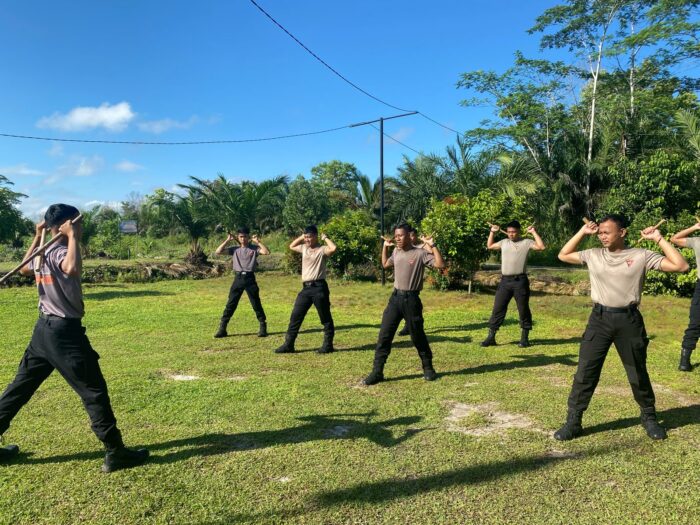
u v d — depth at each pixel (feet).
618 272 11.65
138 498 9.39
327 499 9.32
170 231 89.86
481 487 9.68
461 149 67.67
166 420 13.23
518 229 21.79
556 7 72.79
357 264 50.14
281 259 63.16
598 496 9.32
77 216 10.62
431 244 16.63
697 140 53.21
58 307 10.24
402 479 10.03
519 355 20.25
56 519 8.73
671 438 11.81
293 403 14.49
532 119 73.15
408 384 16.37
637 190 43.60
